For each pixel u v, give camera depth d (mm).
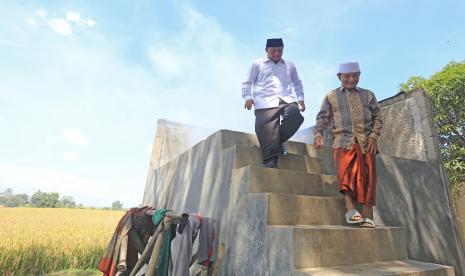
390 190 3758
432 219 3961
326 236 2303
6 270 8867
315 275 1970
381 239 2623
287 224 2557
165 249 2846
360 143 2820
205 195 3648
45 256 9562
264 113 3400
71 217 27016
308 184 3240
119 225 3211
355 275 2029
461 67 8484
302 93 3789
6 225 16531
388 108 5047
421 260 3660
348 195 2779
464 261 3934
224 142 3602
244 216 2752
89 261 10266
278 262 2230
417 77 9523
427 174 4152
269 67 3646
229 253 2836
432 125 4363
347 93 3053
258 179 2875
